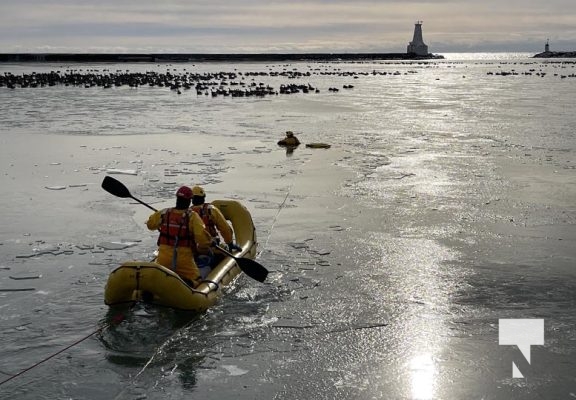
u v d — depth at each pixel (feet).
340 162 51.34
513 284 25.04
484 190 41.16
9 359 18.98
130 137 66.28
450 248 29.50
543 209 36.37
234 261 25.64
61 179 44.21
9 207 36.37
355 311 22.56
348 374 18.28
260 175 46.01
